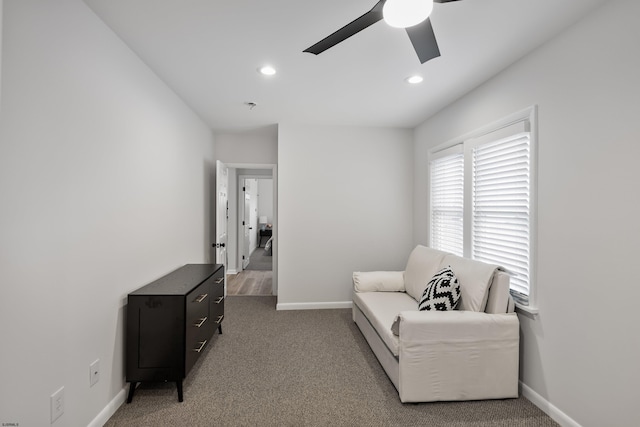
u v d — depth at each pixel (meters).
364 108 3.38
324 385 2.29
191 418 1.91
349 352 2.83
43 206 1.39
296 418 1.92
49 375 1.43
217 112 3.54
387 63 2.35
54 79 1.44
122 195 2.03
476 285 2.28
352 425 1.86
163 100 2.67
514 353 2.11
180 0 1.63
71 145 1.56
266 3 1.66
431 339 2.05
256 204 10.12
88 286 1.69
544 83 2.01
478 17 1.75
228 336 3.19
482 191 2.70
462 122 3.01
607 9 1.60
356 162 4.12
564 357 1.86
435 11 1.70
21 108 1.27
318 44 1.59
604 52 1.62
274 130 4.36
